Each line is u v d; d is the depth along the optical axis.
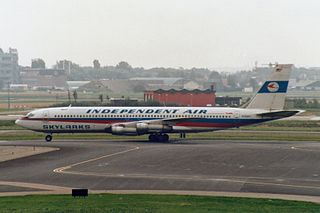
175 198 159.25
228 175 198.62
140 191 170.50
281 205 150.00
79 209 143.25
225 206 148.38
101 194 165.00
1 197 160.25
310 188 175.62
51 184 181.62
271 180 189.50
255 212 141.12
